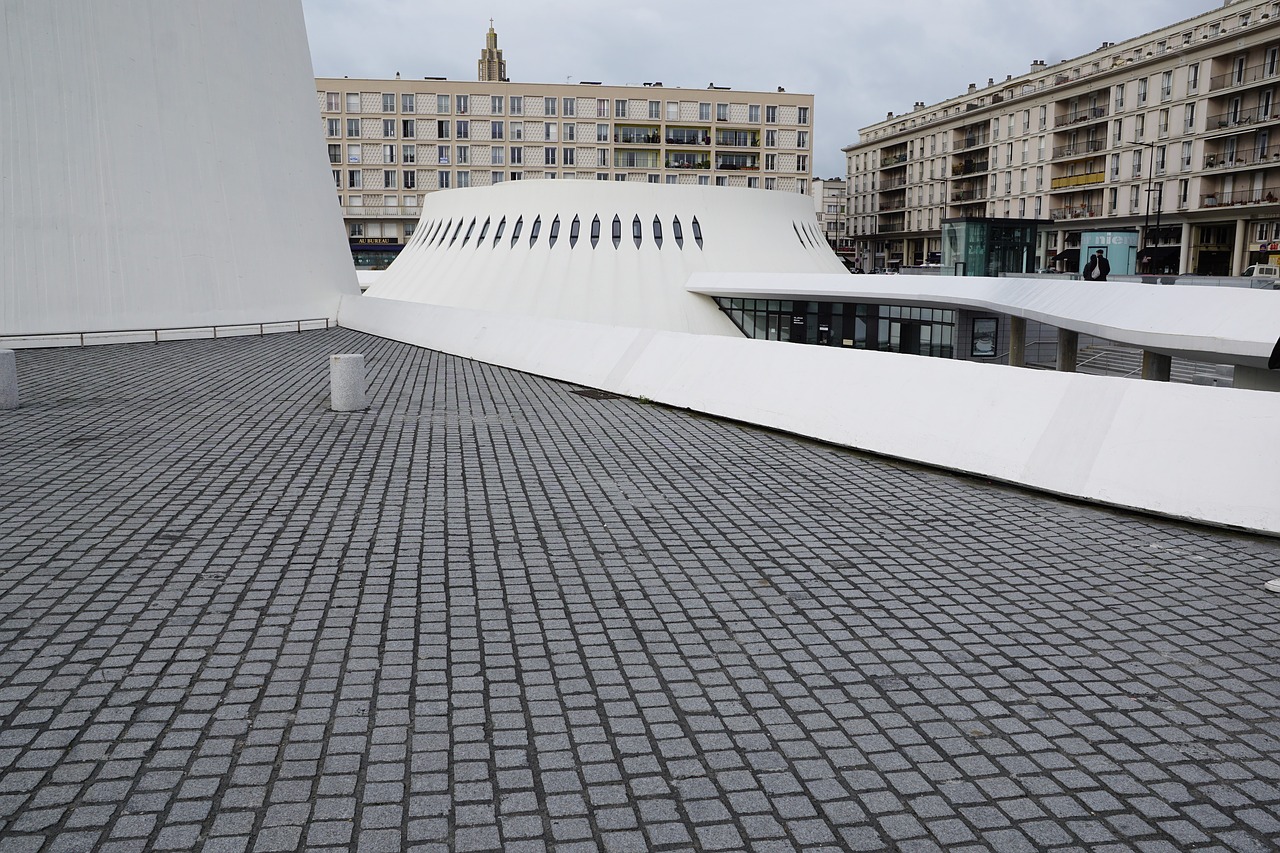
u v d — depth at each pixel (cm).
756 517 809
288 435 1153
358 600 601
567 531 761
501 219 4272
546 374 1752
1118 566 687
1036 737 440
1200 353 1384
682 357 1444
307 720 445
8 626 548
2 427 1179
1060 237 6575
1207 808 385
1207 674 508
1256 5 5097
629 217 4097
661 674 501
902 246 8788
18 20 2234
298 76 3045
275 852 347
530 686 485
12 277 2214
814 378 1196
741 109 8219
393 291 4622
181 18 2548
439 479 933
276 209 2831
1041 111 6688
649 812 378
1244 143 5153
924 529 778
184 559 676
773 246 4247
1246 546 735
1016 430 948
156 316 2445
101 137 2361
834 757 421
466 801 382
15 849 344
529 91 7906
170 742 421
